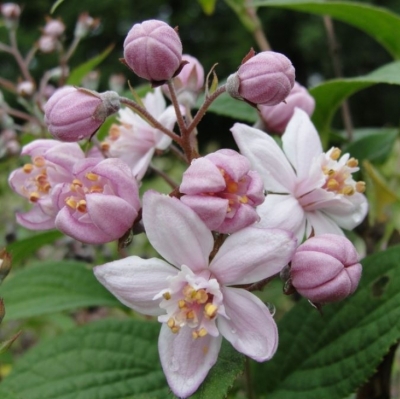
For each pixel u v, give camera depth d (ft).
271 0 0.36
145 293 0.20
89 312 0.46
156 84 0.22
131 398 0.25
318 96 0.32
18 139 0.48
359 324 0.24
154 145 0.26
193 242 0.20
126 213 0.21
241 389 0.33
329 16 0.38
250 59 0.22
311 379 0.25
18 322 0.48
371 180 0.32
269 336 0.20
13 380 0.26
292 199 0.23
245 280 0.20
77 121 0.22
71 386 0.26
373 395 0.28
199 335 0.20
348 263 0.21
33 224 0.25
